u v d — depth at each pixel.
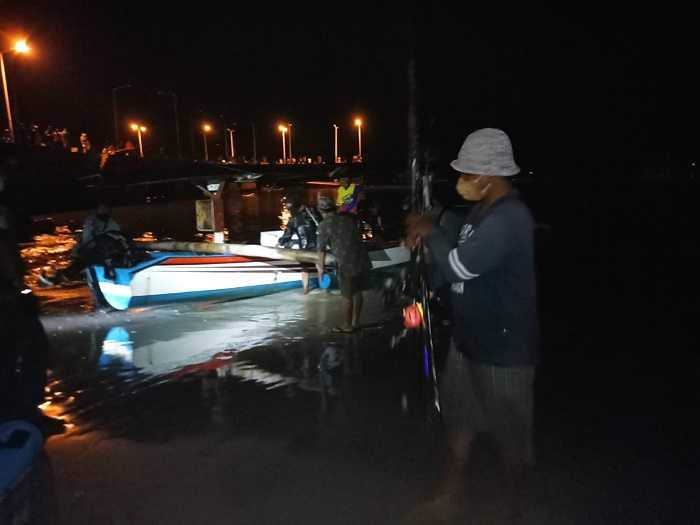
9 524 2.22
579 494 3.52
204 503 3.46
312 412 4.70
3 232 3.63
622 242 13.27
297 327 7.12
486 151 2.87
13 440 2.30
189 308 8.13
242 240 15.57
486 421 3.10
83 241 8.07
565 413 4.67
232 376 5.52
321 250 6.84
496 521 3.23
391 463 3.89
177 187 31.25
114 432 4.38
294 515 3.34
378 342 6.46
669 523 3.25
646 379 5.37
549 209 21.38
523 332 2.89
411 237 3.22
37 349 3.93
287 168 10.37
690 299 8.13
